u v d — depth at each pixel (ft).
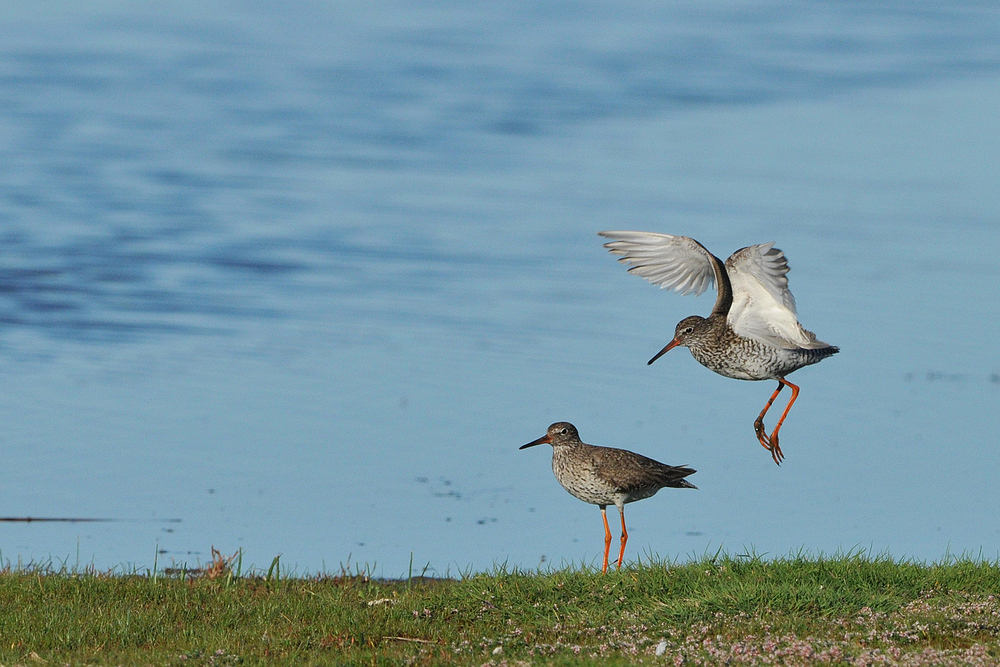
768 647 33.22
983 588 38.32
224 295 91.45
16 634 36.68
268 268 98.12
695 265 45.09
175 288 92.68
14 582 42.32
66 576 43.32
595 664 32.78
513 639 35.83
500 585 40.06
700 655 33.12
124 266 97.35
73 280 93.91
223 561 45.32
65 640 36.29
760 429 44.73
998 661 31.78
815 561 41.09
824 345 43.34
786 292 43.34
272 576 44.75
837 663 32.30
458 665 33.91
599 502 45.32
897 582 39.06
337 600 40.55
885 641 33.94
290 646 36.14
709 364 44.86
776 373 44.19
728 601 37.11
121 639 36.63
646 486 44.65
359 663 34.01
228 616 38.81
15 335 82.28
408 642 36.40
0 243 102.12
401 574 48.49
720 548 43.83
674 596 38.22
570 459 45.32
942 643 34.17
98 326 84.58
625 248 45.39
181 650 35.55
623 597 38.60
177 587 42.24
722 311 44.47
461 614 38.34
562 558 50.57
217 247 102.73
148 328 84.38
